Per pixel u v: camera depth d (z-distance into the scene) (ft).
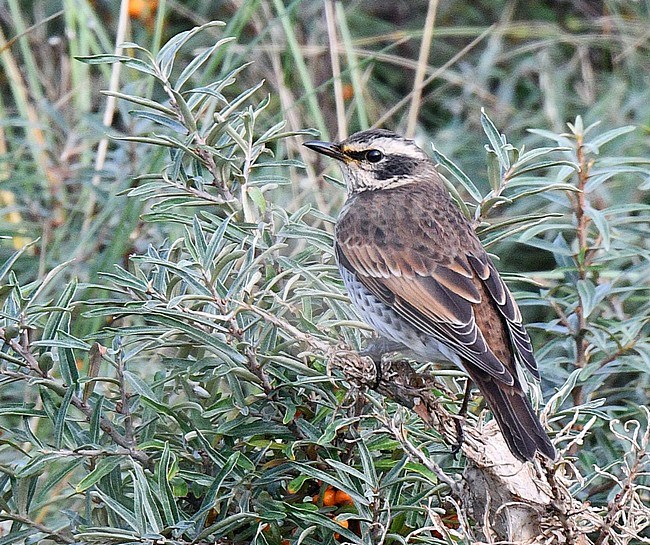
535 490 28.40
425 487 32.17
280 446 31.09
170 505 29.12
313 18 58.39
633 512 28.50
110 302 31.17
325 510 30.53
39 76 53.47
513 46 60.90
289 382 30.45
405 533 30.50
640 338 37.93
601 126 53.88
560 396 33.35
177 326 30.73
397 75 59.00
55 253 45.75
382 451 32.99
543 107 56.85
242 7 47.19
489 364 31.12
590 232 40.96
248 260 31.19
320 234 35.27
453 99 56.65
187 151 33.76
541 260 50.03
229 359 31.17
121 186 46.01
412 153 38.42
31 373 31.45
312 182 46.14
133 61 33.65
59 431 30.14
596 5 61.41
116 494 31.27
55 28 56.29
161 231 45.60
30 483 30.81
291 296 34.65
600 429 36.68
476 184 52.75
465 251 34.58
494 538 27.81
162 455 29.32
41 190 49.26
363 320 34.91
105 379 31.24
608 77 57.62
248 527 31.07
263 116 51.57
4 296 31.01
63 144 51.06
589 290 37.42
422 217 35.37
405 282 34.06
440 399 31.09
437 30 57.31
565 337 38.78
